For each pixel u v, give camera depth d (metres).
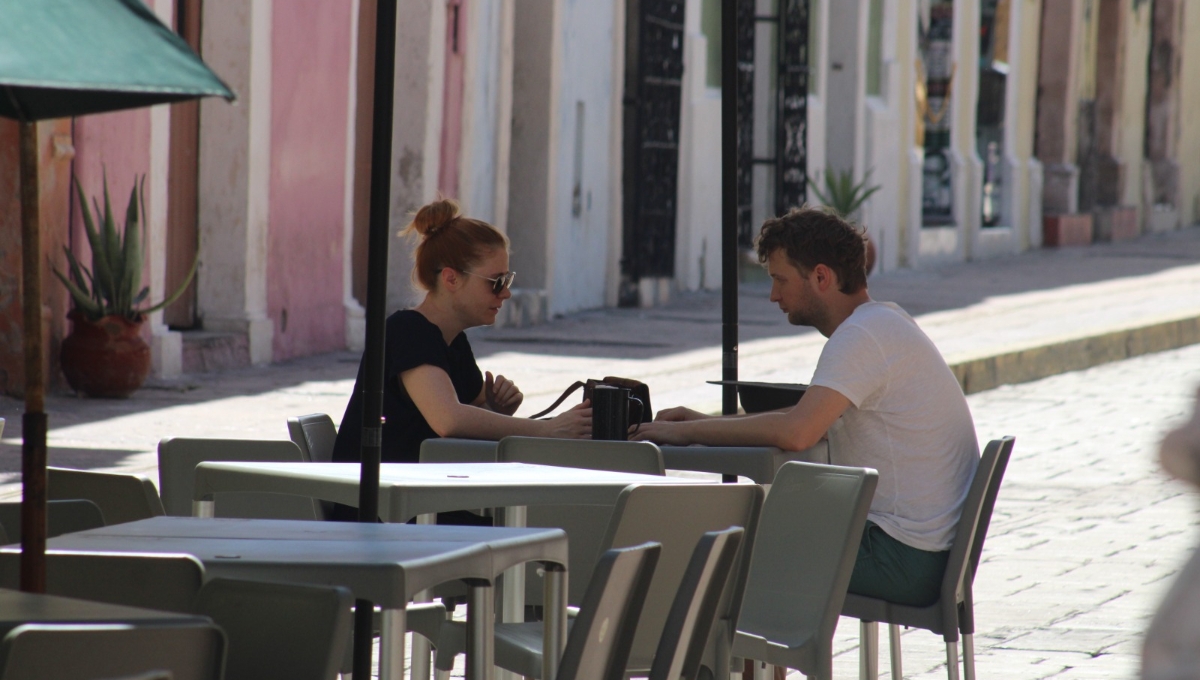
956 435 15.98
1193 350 62.28
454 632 13.79
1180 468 5.39
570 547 15.75
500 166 56.06
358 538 11.45
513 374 43.84
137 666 8.41
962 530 15.20
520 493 13.13
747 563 12.73
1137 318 63.38
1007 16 98.69
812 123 76.88
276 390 39.56
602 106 61.81
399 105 50.78
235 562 10.45
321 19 46.69
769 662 13.86
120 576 10.27
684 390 41.69
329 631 9.47
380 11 12.80
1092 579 24.97
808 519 13.87
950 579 15.20
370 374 12.59
